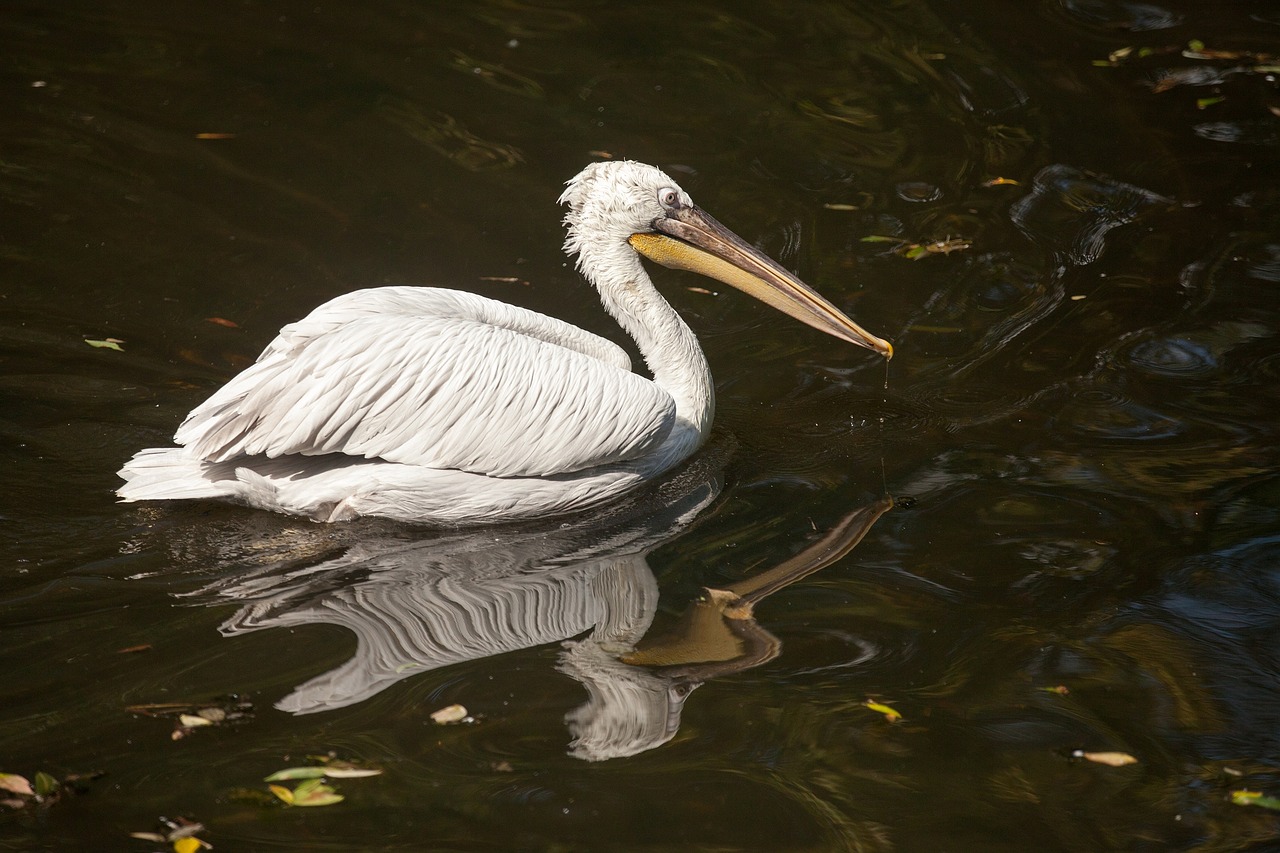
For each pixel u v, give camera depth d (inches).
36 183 628.4
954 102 748.6
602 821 300.7
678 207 494.6
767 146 706.2
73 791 299.7
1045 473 459.2
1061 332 557.0
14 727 319.6
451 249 609.3
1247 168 679.1
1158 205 651.5
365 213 631.8
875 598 391.2
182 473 420.5
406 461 426.3
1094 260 609.3
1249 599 386.9
